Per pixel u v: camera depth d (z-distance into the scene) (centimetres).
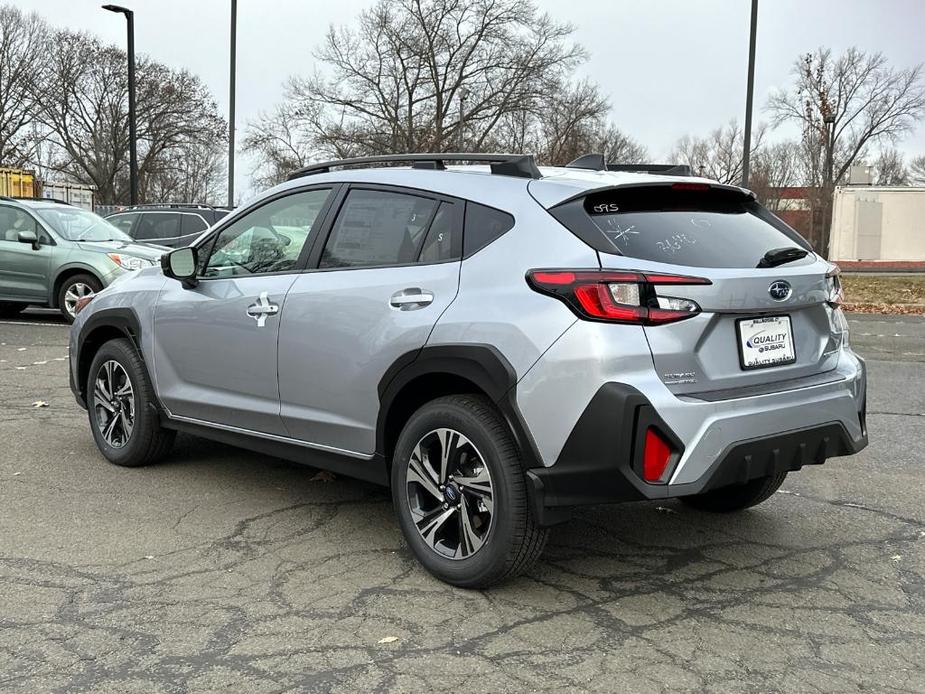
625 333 323
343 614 341
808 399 356
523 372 334
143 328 520
